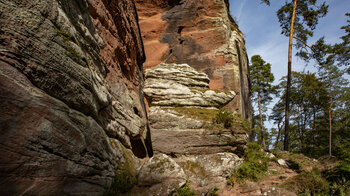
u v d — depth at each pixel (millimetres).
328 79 20344
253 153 7836
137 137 8227
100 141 4832
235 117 7801
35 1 3441
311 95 20844
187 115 7543
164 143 6973
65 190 3428
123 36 8883
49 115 3359
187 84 9062
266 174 6445
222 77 12312
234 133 7184
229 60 12664
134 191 5086
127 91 8484
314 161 8172
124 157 6195
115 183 4965
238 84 12211
